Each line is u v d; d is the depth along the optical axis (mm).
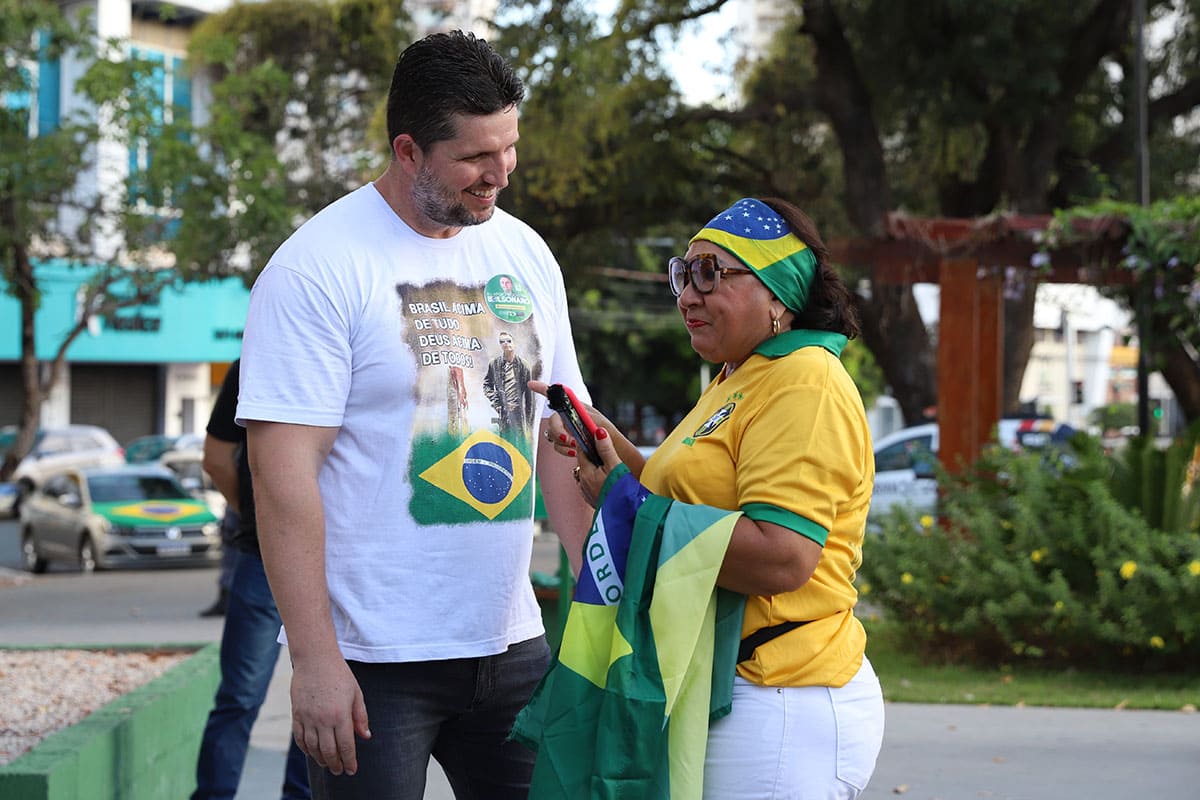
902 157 21641
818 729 2695
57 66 30859
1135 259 10141
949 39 17953
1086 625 8406
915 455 10281
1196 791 5801
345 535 2855
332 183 24391
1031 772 6133
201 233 20406
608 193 19406
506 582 2986
